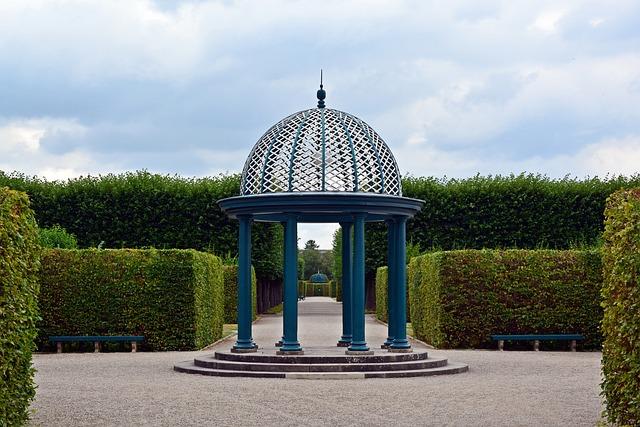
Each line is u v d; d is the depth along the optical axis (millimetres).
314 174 18094
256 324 38188
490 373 18109
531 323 24719
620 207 11281
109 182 40156
